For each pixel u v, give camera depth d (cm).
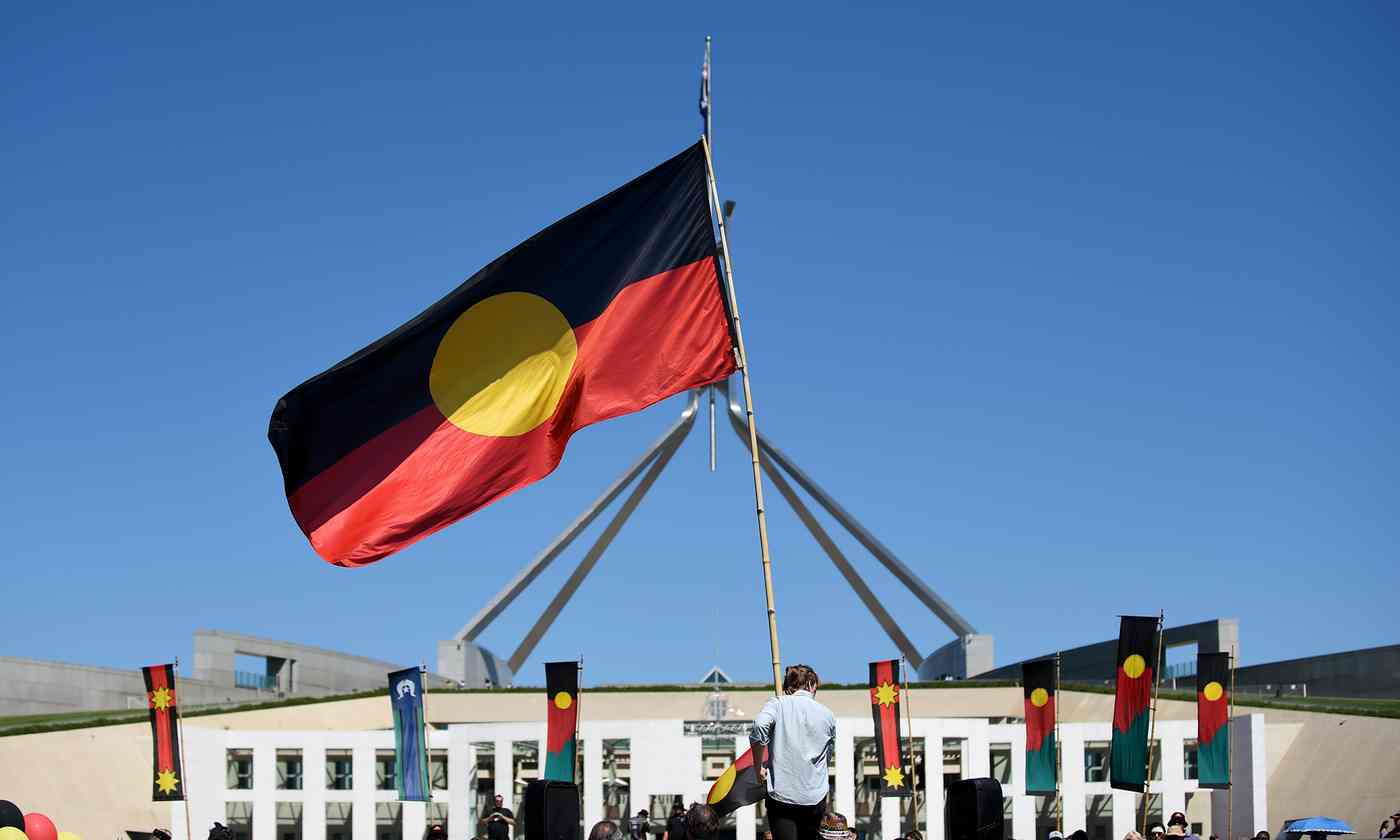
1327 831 2931
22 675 7212
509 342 2020
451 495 1972
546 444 1998
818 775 1311
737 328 1936
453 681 8462
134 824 5706
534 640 9475
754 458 1861
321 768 5397
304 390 1958
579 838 1498
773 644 1766
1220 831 5084
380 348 1972
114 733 6012
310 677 8950
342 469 1980
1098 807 5644
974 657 8525
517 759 5728
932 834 5216
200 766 5350
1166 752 5059
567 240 2034
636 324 2030
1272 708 6066
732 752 6266
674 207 2066
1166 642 7694
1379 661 6594
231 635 8212
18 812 1638
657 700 6950
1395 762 5131
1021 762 5244
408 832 5281
